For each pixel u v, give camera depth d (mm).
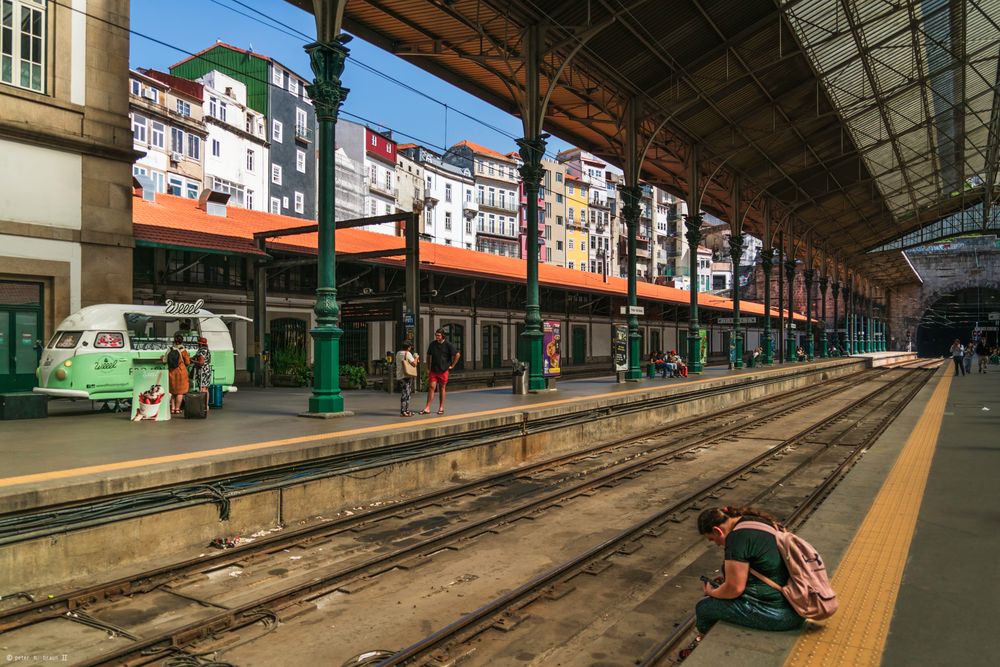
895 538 5598
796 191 39406
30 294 13906
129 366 12547
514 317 36656
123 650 4402
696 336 27922
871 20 20547
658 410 18016
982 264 81000
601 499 9203
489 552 6809
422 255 28906
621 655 4512
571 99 23016
